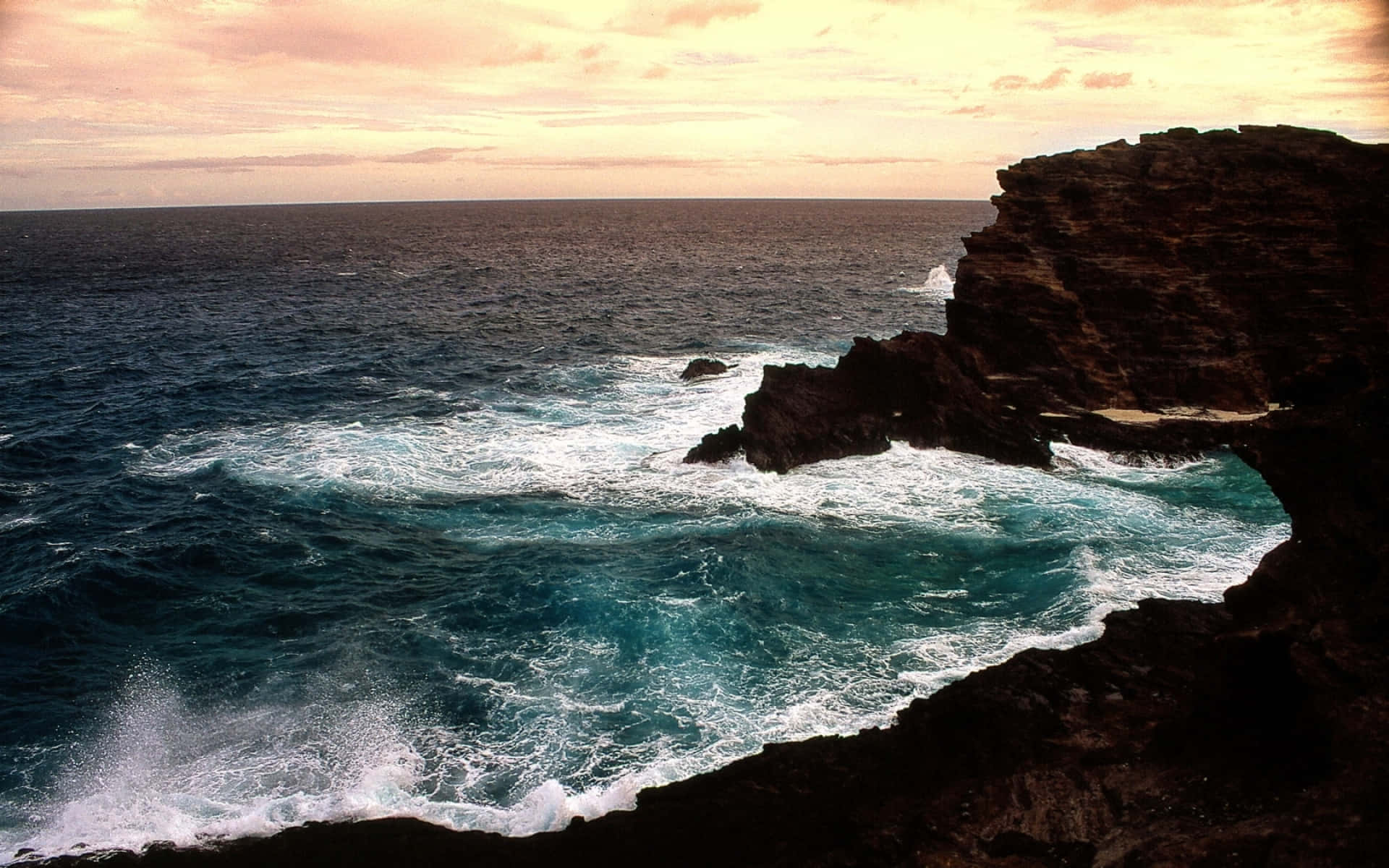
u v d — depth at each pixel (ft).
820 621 75.00
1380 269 125.39
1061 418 120.88
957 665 68.03
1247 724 52.13
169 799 55.62
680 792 54.44
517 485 108.68
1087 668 62.64
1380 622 46.60
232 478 110.42
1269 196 126.52
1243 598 55.57
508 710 63.93
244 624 76.69
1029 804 49.52
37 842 52.34
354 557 88.99
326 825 53.36
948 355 131.54
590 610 76.59
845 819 50.72
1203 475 109.29
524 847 51.01
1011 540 90.48
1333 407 55.93
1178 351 124.57
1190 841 41.50
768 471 110.11
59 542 91.81
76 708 64.95
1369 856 36.99
